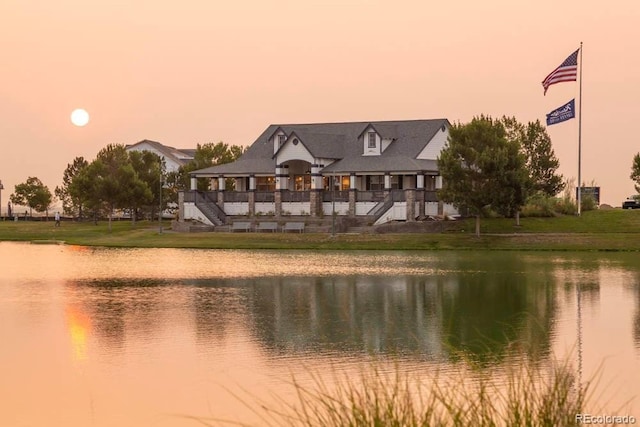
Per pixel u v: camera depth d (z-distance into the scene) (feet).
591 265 235.81
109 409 88.94
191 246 323.37
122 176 423.23
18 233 407.23
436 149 377.30
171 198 495.82
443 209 357.82
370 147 374.43
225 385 97.71
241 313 150.51
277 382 98.22
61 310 154.71
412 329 132.87
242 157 404.57
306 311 152.35
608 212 344.28
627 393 88.43
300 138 368.27
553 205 356.18
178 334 129.39
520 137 386.32
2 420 86.07
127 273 221.87
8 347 120.78
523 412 50.29
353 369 103.30
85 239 371.56
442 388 87.35
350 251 297.33
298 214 366.43
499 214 333.21
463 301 163.53
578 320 139.44
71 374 104.32
